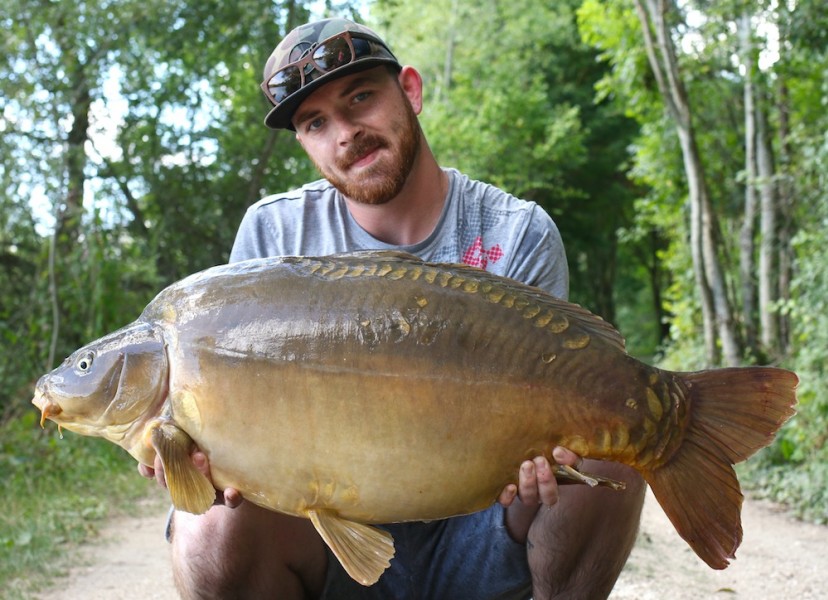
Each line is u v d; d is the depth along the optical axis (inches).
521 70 977.5
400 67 120.1
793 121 429.7
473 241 123.9
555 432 93.6
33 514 250.8
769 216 434.0
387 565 93.1
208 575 111.5
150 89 508.4
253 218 130.9
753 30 425.4
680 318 513.0
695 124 505.7
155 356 95.3
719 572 201.6
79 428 98.7
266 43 535.2
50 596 187.3
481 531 117.6
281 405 92.0
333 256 99.0
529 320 94.8
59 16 443.2
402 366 92.0
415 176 120.6
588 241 1074.7
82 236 415.2
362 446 91.7
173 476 91.9
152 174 524.1
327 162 118.7
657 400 94.3
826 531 253.0
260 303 94.6
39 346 393.7
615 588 183.9
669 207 550.0
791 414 93.9
